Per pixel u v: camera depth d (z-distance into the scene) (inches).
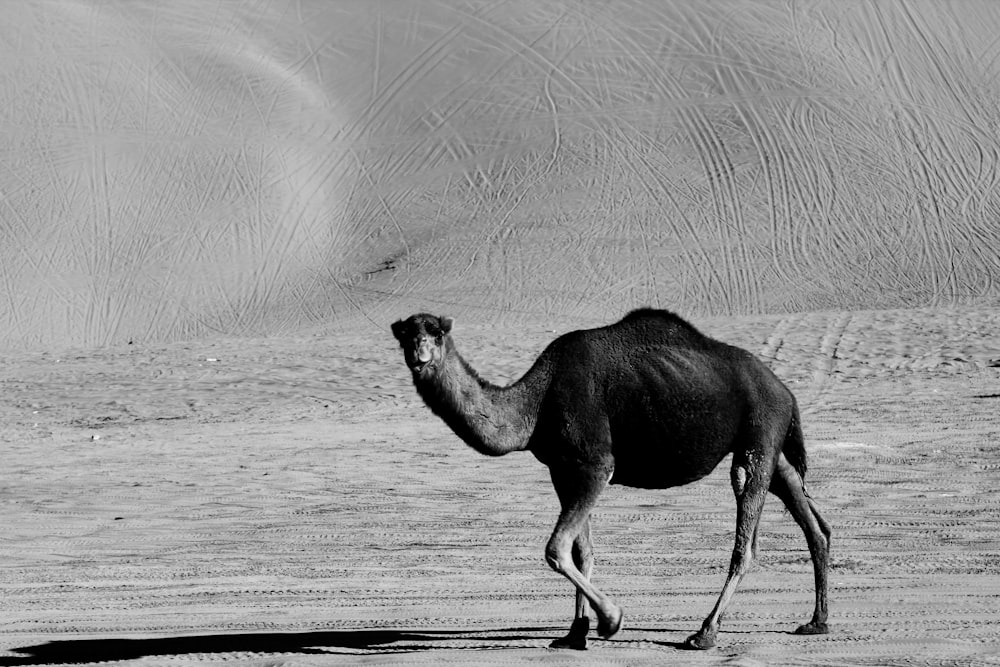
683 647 481.4
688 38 3668.8
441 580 657.0
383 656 474.3
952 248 2755.9
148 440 1259.8
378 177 3255.4
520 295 2613.2
